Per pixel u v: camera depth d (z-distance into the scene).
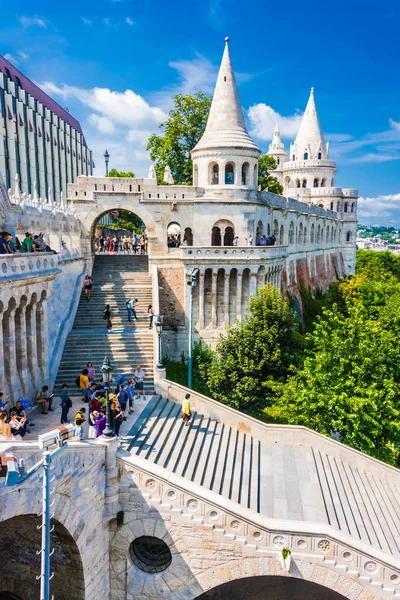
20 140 68.31
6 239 20.58
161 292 38.72
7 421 17.88
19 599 18.86
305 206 61.16
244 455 23.08
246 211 40.53
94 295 35.00
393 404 26.19
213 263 37.75
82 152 106.56
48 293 23.58
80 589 17.45
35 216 27.81
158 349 26.67
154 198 39.59
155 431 21.58
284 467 22.94
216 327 39.09
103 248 51.78
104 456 18.02
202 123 55.16
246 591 19.17
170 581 18.62
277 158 90.94
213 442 22.83
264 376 30.95
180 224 40.34
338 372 26.44
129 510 18.48
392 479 23.80
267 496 20.28
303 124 83.38
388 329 43.06
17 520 15.92
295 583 19.12
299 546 17.56
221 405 25.45
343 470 23.73
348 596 17.52
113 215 97.94
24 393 21.53
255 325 31.64
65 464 15.70
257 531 17.66
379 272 82.12
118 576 19.05
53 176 84.56
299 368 30.92
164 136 56.53
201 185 42.09
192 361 37.41
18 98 69.38
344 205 86.06
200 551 18.17
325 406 25.50
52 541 16.98
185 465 19.81
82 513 16.80
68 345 29.00
